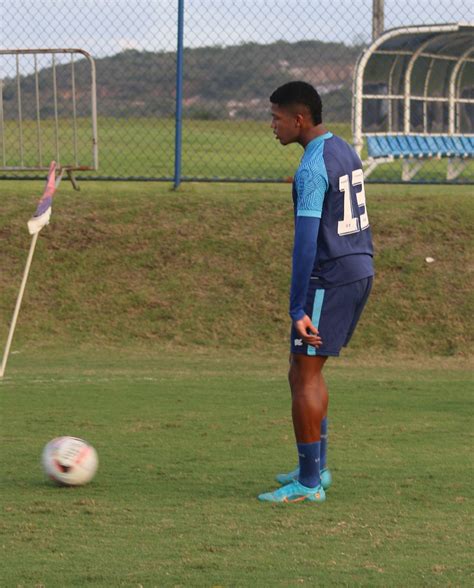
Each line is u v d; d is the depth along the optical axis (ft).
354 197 42.83
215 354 87.66
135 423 59.00
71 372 77.77
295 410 42.91
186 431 56.95
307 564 33.91
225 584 31.83
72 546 36.06
